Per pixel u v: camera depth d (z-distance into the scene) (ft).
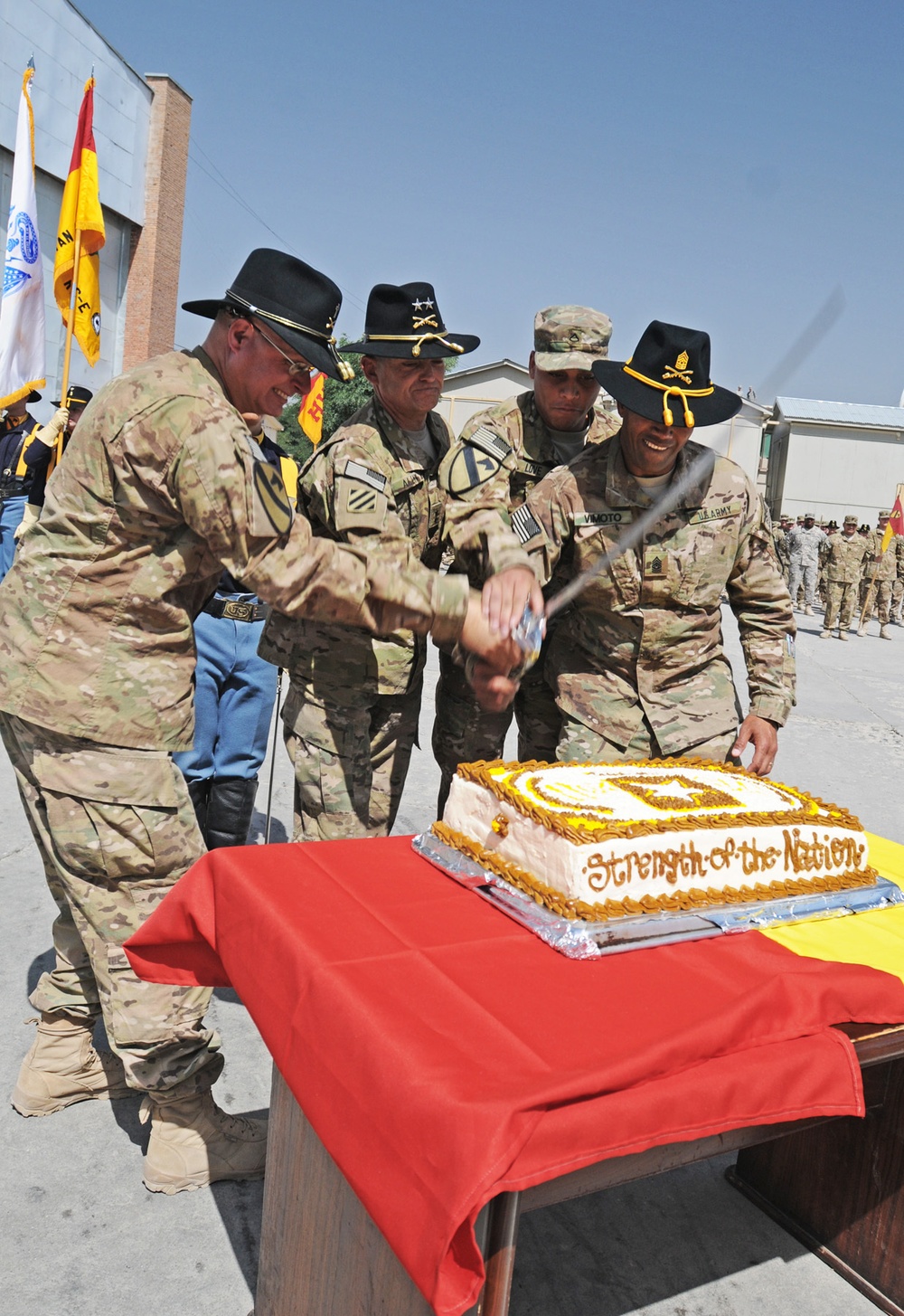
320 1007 5.41
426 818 17.29
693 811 7.14
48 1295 6.98
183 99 63.82
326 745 10.05
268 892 6.44
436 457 10.75
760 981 5.76
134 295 63.41
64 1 49.75
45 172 50.70
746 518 10.00
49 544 7.32
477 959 5.82
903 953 6.37
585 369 10.88
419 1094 4.57
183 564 7.41
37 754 7.43
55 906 12.73
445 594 7.04
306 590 6.89
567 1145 4.57
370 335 10.07
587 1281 7.54
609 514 9.68
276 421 11.67
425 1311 4.75
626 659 10.10
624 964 5.90
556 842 6.48
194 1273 7.31
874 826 19.47
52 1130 8.77
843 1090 5.48
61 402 25.90
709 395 9.04
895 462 96.58
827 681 36.37
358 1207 5.30
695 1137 4.99
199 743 11.59
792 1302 7.51
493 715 11.84
